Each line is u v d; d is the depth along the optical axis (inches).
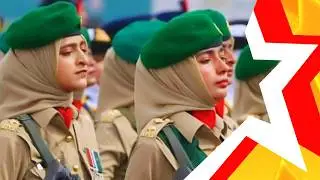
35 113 300.7
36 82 302.4
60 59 301.7
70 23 302.0
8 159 286.0
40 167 287.1
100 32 533.0
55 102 305.4
